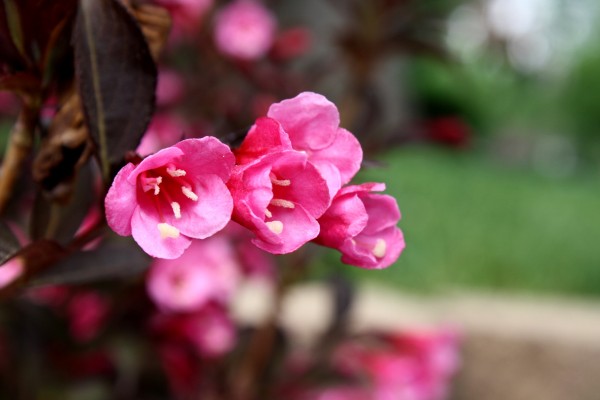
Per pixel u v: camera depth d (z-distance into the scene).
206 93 0.64
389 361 0.55
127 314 0.51
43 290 0.51
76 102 0.27
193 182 0.24
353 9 0.57
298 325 0.76
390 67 1.81
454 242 1.34
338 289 0.55
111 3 0.26
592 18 3.99
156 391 0.55
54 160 0.27
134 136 0.27
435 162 2.64
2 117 0.50
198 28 0.61
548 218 1.69
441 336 0.55
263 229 0.23
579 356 0.83
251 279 0.57
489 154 4.05
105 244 0.34
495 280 1.24
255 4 0.65
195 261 0.51
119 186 0.23
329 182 0.24
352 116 0.57
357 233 0.24
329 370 0.55
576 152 5.05
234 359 0.55
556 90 4.96
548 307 0.93
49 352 0.52
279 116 0.24
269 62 0.64
